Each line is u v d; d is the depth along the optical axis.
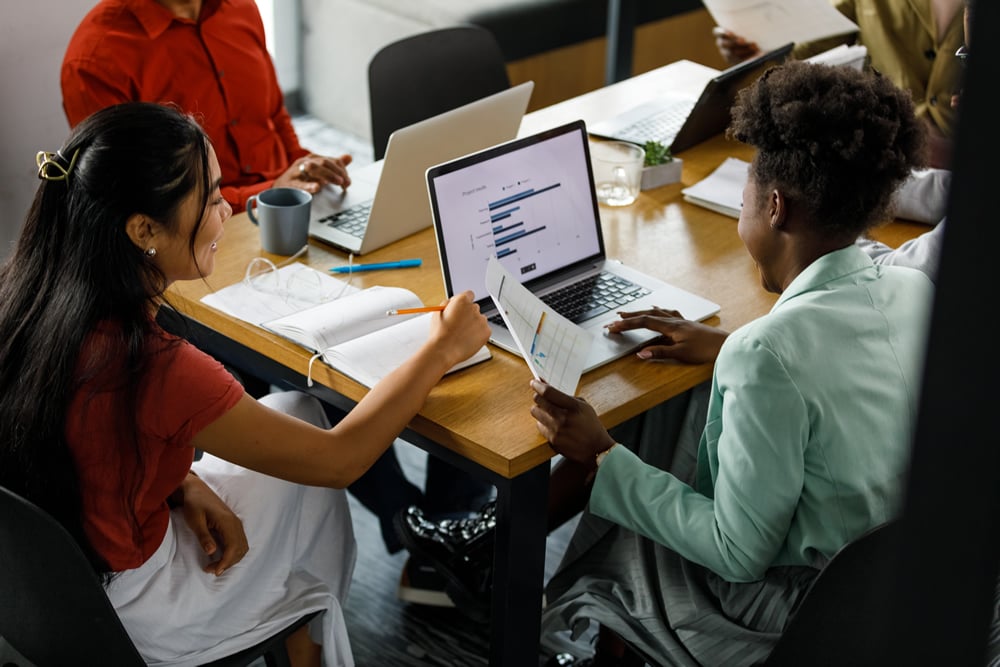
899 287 1.56
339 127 4.30
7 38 2.76
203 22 2.49
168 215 1.42
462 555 2.10
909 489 0.53
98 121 1.40
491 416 1.64
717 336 1.78
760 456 1.45
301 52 4.28
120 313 1.42
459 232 1.85
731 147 2.59
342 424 1.57
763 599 1.56
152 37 2.41
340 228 2.14
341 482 1.57
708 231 2.21
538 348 1.62
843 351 1.48
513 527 1.63
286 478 1.55
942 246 0.49
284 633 1.70
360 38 4.08
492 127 2.21
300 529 1.80
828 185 1.50
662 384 1.71
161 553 1.59
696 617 1.60
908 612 0.55
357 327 1.78
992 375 0.49
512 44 4.06
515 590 1.69
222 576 1.66
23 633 1.48
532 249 1.95
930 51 2.76
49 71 2.88
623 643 1.95
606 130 2.60
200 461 1.81
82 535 1.48
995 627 1.15
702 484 1.70
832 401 1.47
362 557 2.45
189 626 1.61
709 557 1.55
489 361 1.78
